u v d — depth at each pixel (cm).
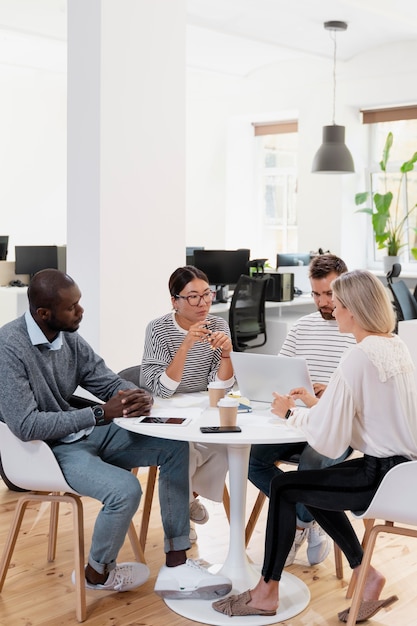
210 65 892
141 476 442
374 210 895
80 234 452
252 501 401
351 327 263
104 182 440
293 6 650
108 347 449
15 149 966
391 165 871
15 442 281
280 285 725
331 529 273
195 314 325
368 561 251
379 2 660
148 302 466
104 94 436
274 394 283
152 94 458
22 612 283
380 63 820
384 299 258
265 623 273
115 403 287
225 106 976
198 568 288
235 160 995
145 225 461
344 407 251
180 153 474
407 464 235
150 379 323
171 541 294
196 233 1016
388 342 256
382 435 253
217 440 259
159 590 288
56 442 297
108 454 307
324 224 892
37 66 921
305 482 261
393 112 851
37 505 391
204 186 1010
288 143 987
